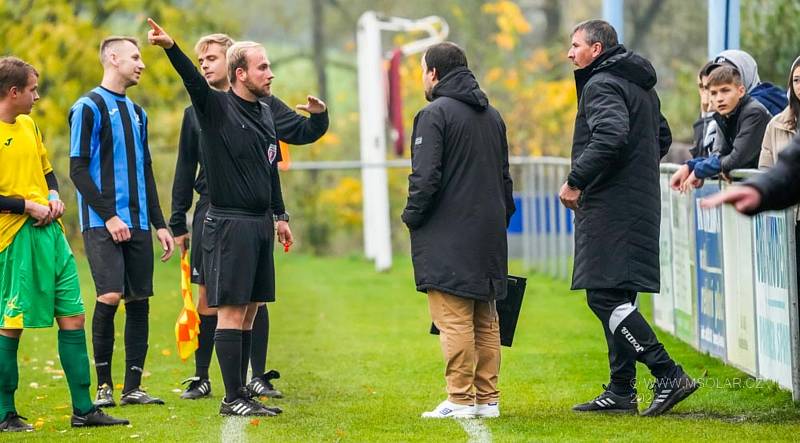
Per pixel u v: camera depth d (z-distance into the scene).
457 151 23.84
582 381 29.78
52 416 26.23
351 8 119.94
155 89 83.81
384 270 65.56
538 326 40.97
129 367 27.69
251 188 24.70
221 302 24.70
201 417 25.30
